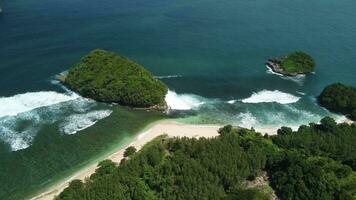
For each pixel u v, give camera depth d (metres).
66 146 181.38
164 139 183.00
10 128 189.75
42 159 174.62
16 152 177.75
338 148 176.50
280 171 161.62
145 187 153.88
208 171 160.12
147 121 197.00
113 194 147.38
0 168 169.88
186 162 161.75
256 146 171.62
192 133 189.38
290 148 176.25
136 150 177.38
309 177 156.12
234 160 164.12
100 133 188.88
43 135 187.00
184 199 148.00
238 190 152.50
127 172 159.38
